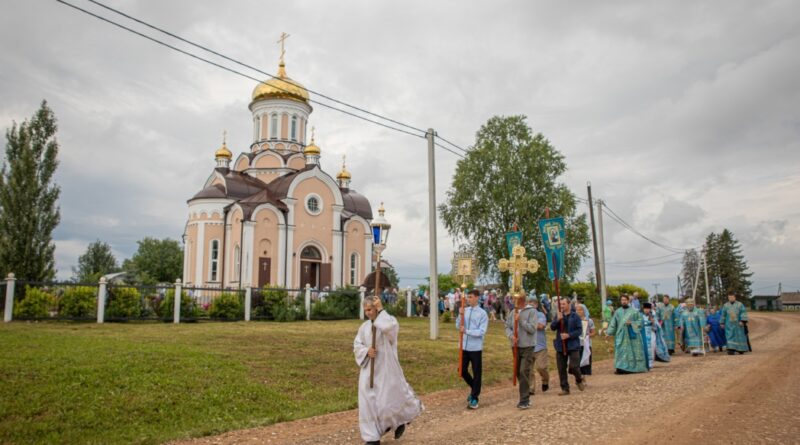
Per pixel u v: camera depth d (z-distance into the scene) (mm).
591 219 36188
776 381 11633
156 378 10422
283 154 45500
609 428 7504
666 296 20766
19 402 8562
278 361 13203
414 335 20500
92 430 8078
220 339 15859
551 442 6797
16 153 29328
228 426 8516
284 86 45594
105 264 75375
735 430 7285
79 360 11008
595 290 45844
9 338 13375
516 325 9797
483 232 36625
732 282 85125
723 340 21078
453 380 12977
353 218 44219
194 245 41656
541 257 35469
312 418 9156
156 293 22000
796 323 41594
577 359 11125
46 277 28953
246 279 37562
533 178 36812
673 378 12734
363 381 7066
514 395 11117
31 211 28719
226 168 45938
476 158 37812
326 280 40562
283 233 39281
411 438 7395
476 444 6859
